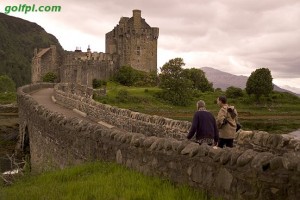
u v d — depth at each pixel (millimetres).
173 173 9492
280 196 6855
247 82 110688
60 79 129625
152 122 18125
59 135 17625
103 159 12852
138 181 9633
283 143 10961
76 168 12398
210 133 10805
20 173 15445
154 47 140500
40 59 130875
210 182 8328
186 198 8094
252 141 12047
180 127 16016
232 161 7785
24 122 35219
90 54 130500
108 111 24078
